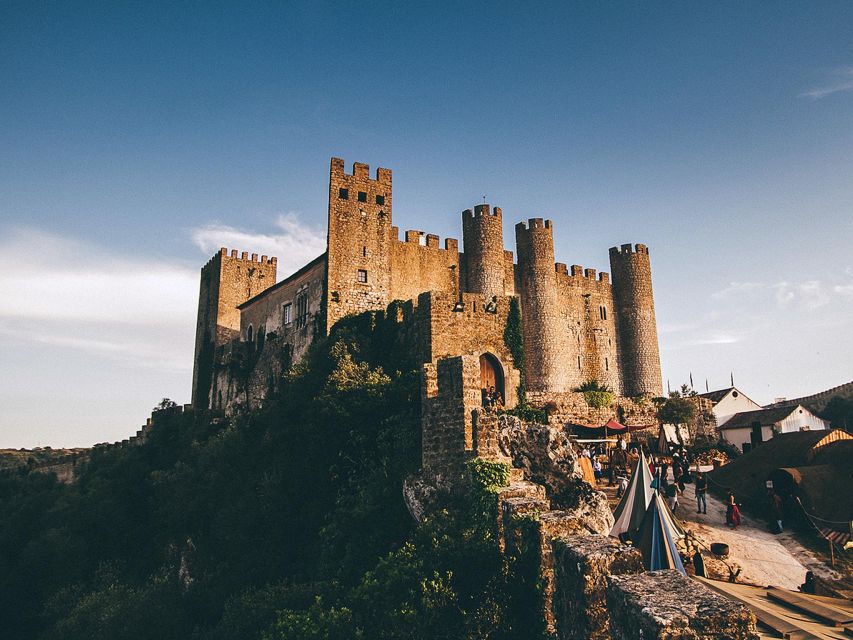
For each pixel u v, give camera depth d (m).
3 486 84.56
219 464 45.56
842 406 66.62
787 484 29.47
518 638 14.95
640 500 22.98
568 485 24.84
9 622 49.50
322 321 48.75
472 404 23.66
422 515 23.84
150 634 33.53
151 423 80.25
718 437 51.78
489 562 17.03
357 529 27.33
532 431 26.31
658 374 68.69
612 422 37.56
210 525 41.50
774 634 13.17
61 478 84.88
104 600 41.16
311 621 19.25
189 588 36.81
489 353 35.91
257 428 46.81
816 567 23.81
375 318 43.25
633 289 69.69
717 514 29.81
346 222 50.16
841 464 30.27
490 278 55.91
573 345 65.12
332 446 34.31
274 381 57.53
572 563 11.38
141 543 54.12
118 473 66.25
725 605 8.09
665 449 40.28
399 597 17.34
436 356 34.03
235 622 26.33
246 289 83.81
